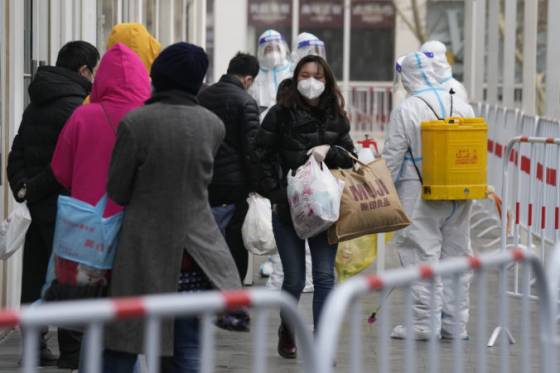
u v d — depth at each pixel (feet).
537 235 75.41
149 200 37.24
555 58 90.63
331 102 50.49
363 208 49.98
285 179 50.42
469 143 55.93
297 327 25.53
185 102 38.17
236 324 54.49
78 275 37.55
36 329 22.12
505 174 64.80
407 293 30.07
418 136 56.75
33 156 48.34
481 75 156.35
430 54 58.95
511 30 125.18
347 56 248.73
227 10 207.41
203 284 38.63
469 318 63.67
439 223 57.52
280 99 50.26
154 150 37.04
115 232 37.45
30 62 64.90
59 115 48.11
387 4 269.23
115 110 40.52
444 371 50.60
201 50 38.50
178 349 38.88
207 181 38.19
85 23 80.23
